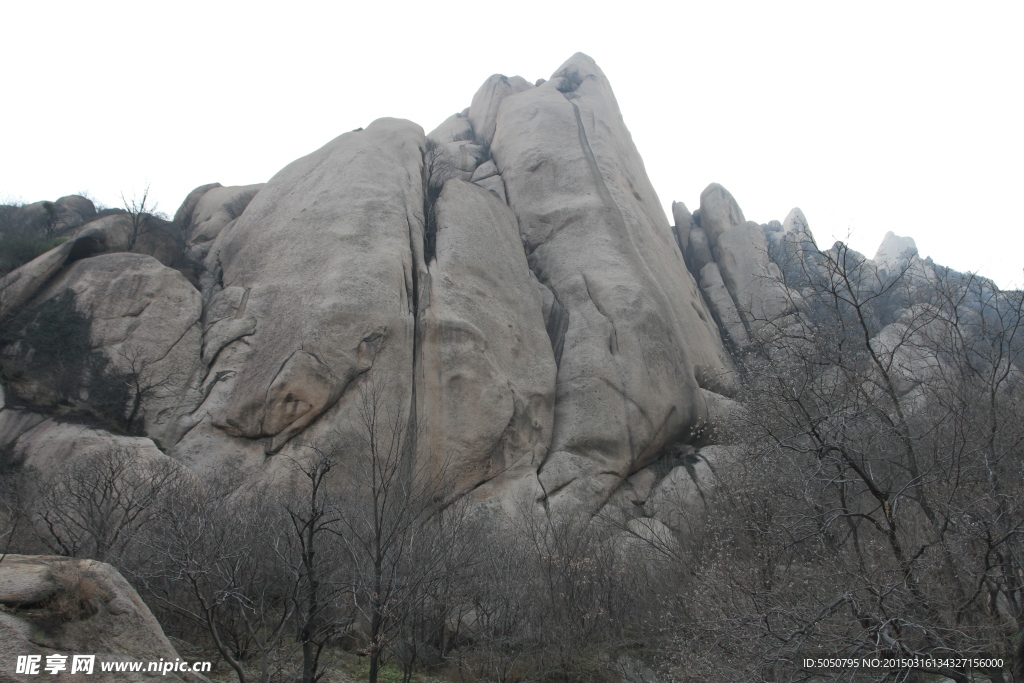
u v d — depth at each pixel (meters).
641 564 13.69
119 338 18.28
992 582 8.89
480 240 21.97
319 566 9.55
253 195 27.06
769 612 8.62
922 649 8.25
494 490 17.98
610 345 22.14
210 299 20.45
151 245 22.03
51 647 6.19
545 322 23.27
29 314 18.56
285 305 18.86
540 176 27.64
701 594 10.91
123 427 17.27
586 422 20.72
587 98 31.97
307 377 17.08
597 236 25.02
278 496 13.30
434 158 26.95
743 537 12.10
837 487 10.55
